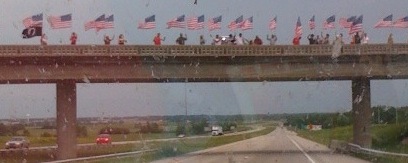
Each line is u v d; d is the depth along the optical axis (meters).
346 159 29.61
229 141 37.53
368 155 30.12
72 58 35.59
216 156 31.39
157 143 31.12
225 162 27.56
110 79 36.41
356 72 37.44
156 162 27.97
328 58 37.22
